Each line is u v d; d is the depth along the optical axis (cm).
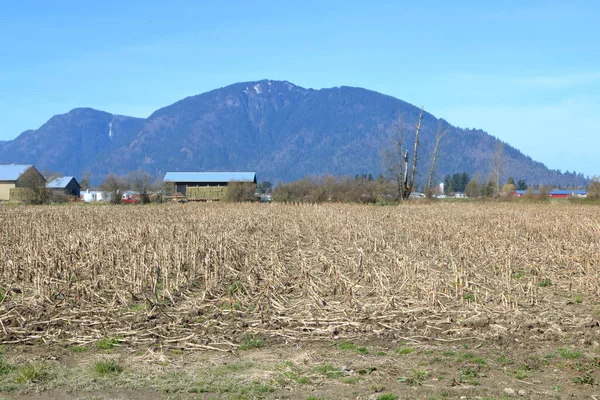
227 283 1814
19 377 1030
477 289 1695
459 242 2550
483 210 5000
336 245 2641
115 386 1008
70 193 9444
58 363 1127
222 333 1301
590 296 1659
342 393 974
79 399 955
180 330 1315
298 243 2661
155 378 1043
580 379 1026
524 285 1770
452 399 948
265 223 3709
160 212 4772
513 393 971
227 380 1031
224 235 2630
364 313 1434
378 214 4425
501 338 1262
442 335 1289
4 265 1919
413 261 2105
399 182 6906
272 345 1236
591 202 6519
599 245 2358
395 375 1058
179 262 1933
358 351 1188
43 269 1867
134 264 1784
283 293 1670
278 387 1002
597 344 1220
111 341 1244
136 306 1538
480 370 1084
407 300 1548
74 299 1569
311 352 1180
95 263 1942
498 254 2264
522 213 4447
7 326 1334
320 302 1521
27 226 3291
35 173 7256
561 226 3238
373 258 2278
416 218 3872
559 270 2031
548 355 1162
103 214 4512
